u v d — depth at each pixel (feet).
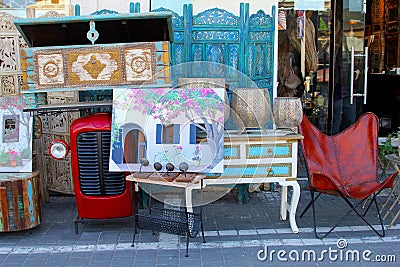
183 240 11.66
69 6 13.79
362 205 14.05
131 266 10.28
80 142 11.76
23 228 11.71
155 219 11.28
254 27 14.44
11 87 14.01
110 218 12.12
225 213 13.56
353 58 16.66
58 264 10.41
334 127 17.37
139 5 13.87
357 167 12.73
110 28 12.29
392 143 15.92
